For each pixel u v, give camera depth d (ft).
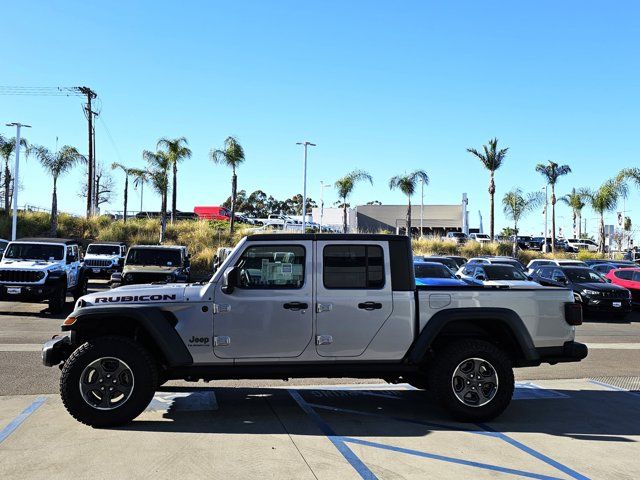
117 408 19.01
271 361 20.07
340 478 14.99
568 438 18.86
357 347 20.31
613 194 142.20
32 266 50.21
